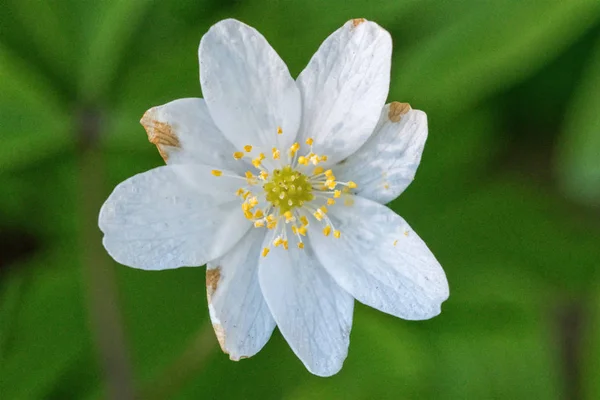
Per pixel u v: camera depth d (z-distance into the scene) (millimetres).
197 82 233
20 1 232
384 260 215
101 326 231
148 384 231
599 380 237
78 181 234
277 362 239
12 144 231
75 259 243
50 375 237
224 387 238
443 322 243
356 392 237
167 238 211
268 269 215
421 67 229
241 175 215
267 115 213
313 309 215
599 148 227
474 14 229
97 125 234
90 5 232
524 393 241
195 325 240
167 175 211
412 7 229
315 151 216
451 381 241
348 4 230
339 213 217
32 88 232
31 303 240
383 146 215
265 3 232
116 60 233
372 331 239
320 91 213
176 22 237
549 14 226
